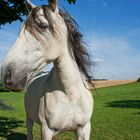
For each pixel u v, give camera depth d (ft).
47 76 13.17
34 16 10.09
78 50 11.77
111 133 26.73
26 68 9.93
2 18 22.27
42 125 12.55
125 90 88.99
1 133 27.32
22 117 39.65
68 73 11.67
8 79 9.69
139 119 34.91
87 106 12.51
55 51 10.54
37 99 13.08
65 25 11.03
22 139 25.11
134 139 24.32
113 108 47.47
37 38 9.99
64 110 12.10
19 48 9.81
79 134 12.93
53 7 10.48
